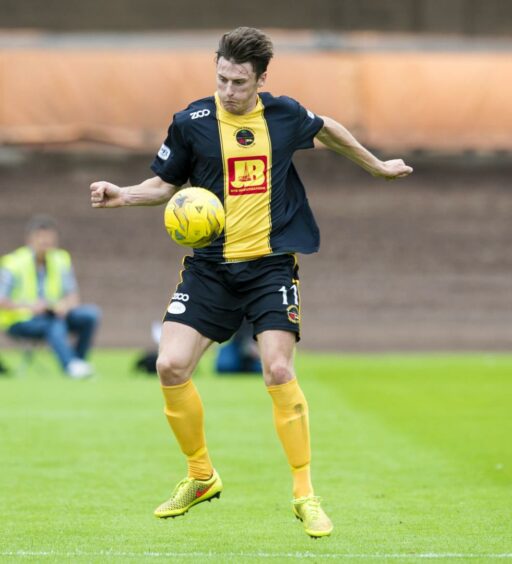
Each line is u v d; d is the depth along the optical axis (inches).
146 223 3282.5
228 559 753.0
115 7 3671.3
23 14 3656.5
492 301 3102.9
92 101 3361.2
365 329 2874.0
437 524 863.7
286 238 820.6
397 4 3715.6
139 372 2003.0
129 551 778.8
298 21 3710.6
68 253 3208.7
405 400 1605.6
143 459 1145.4
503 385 1797.5
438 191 3405.5
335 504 936.9
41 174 3388.3
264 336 797.9
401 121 3385.8
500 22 3708.2
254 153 813.9
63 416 1446.9
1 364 2003.0
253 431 1323.8
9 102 3356.3
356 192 3403.1
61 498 960.9
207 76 3371.1
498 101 3408.0
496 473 1067.3
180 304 813.2
